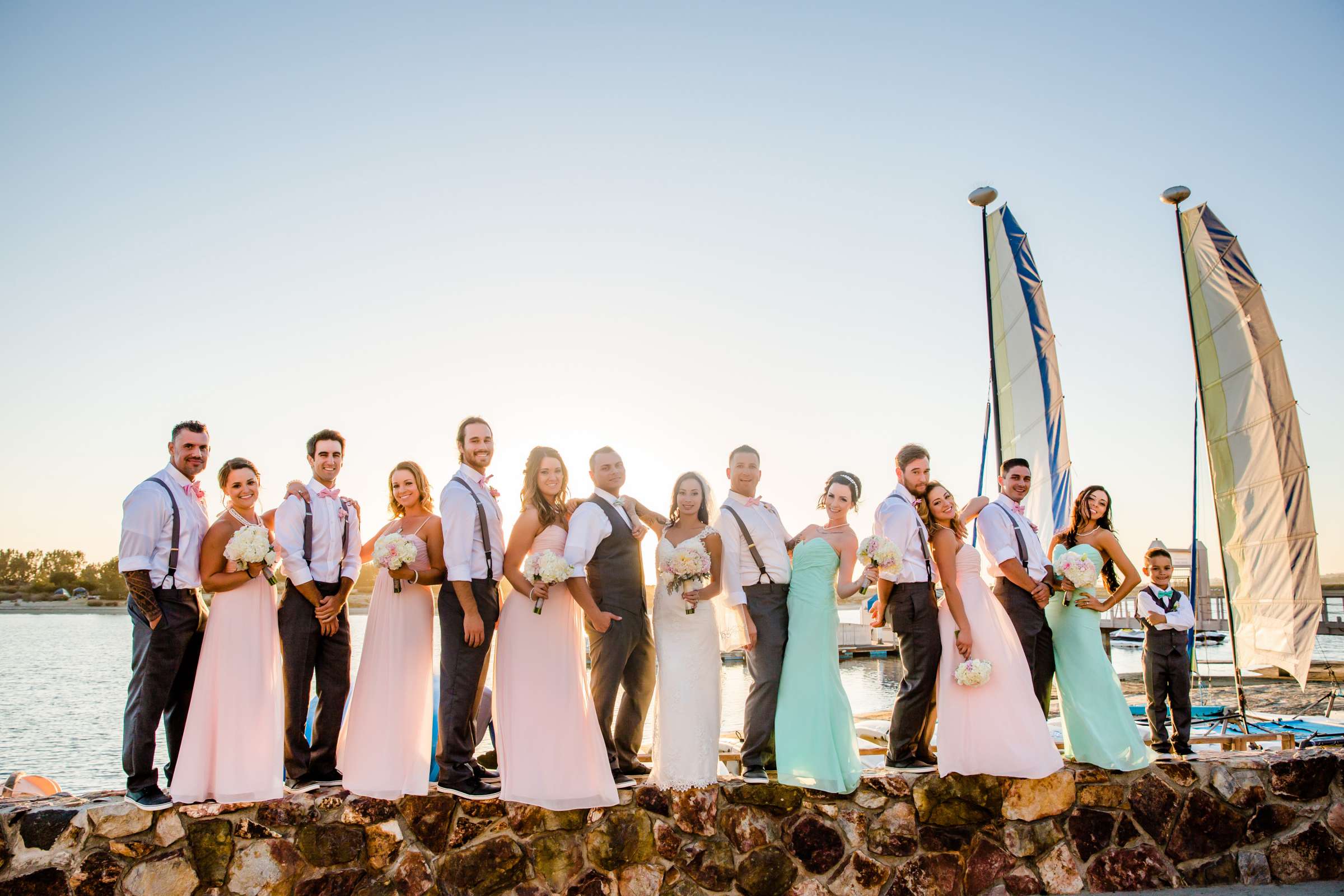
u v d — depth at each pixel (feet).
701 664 17.20
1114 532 20.66
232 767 15.31
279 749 15.84
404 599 16.74
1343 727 30.53
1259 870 18.06
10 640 204.85
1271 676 81.20
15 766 58.85
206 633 15.85
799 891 16.72
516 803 16.15
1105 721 18.60
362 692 16.39
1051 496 42.34
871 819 17.28
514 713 16.39
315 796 15.67
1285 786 18.54
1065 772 18.03
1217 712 34.71
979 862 17.39
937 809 17.44
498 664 16.79
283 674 16.22
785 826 16.98
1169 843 17.97
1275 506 40.27
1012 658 18.28
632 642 17.21
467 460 17.26
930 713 19.06
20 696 98.02
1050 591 19.21
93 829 14.76
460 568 16.14
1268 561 40.75
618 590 17.16
